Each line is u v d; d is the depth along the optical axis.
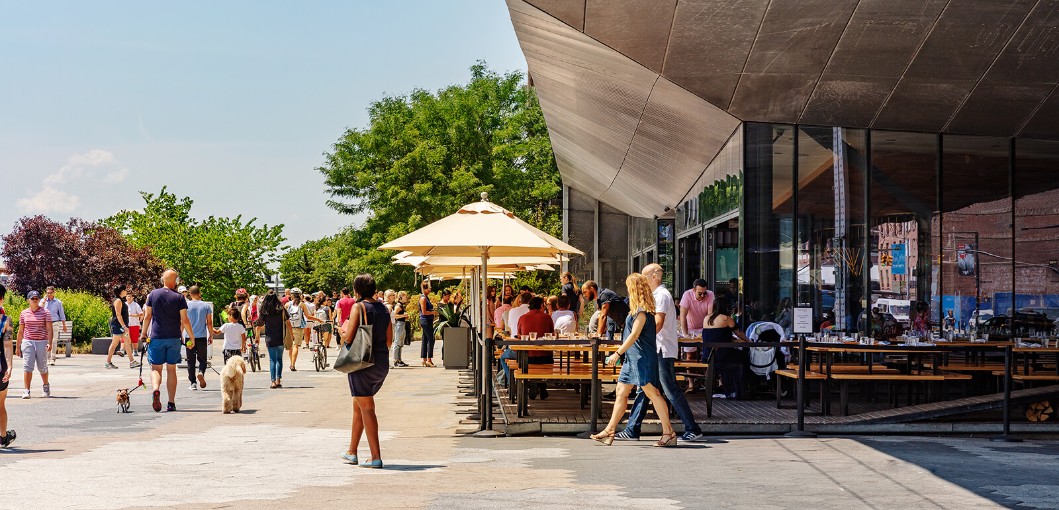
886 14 14.38
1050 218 17.28
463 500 7.86
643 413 12.17
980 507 7.60
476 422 13.78
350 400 17.58
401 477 9.12
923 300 17.08
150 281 48.56
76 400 17.42
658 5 14.17
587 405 15.73
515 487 8.52
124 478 9.06
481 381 14.99
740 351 15.77
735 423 12.59
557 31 15.41
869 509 7.52
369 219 52.31
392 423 13.98
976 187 17.12
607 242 45.53
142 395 18.38
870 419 12.62
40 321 17.92
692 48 15.07
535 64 19.66
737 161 17.27
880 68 15.39
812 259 16.81
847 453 10.73
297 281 85.31
